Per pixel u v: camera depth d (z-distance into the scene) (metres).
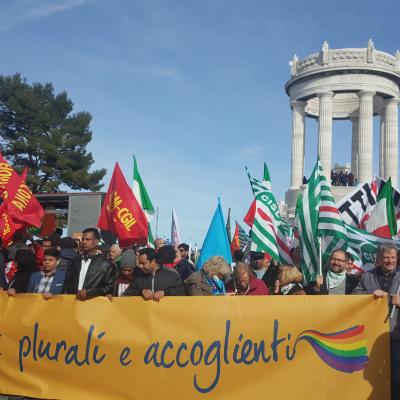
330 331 6.61
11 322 7.44
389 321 6.59
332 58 45.41
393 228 9.95
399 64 46.62
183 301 6.89
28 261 8.68
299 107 47.72
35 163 46.47
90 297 7.15
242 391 6.65
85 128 48.56
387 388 6.41
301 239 9.80
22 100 46.31
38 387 7.20
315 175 9.84
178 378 6.77
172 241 16.47
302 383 6.58
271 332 6.70
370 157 44.31
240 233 20.02
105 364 6.98
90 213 16.95
